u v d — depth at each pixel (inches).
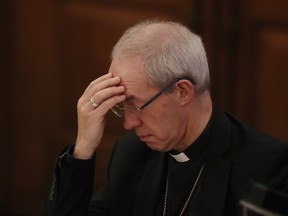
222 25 443.2
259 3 433.7
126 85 226.4
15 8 494.3
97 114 238.7
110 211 262.1
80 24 481.7
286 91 438.0
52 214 245.0
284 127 443.2
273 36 434.9
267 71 441.1
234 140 240.2
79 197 244.1
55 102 500.7
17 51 501.4
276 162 231.1
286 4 425.7
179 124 233.3
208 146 240.4
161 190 251.9
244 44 442.0
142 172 256.5
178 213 248.2
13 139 518.3
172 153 247.1
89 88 240.7
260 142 237.5
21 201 526.6
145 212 249.6
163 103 227.0
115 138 481.7
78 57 486.9
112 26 471.8
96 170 492.1
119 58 228.7
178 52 225.6
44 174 515.5
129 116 230.2
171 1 453.4
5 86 509.0
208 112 240.2
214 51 447.5
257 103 447.5
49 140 508.7
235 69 446.9
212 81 450.6
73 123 498.6
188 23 450.0
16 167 522.6
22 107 510.3
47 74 497.7
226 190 232.7
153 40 225.6
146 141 235.0
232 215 233.3
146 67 223.5
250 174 231.8
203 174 241.1
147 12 461.4
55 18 487.5
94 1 474.9
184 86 227.6
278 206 186.9
